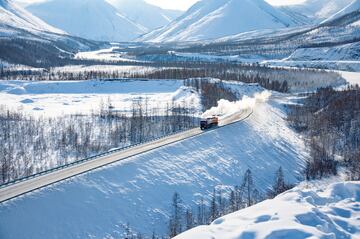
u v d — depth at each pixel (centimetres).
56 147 10988
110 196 6366
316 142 12438
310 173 10175
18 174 8894
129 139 11675
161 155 8175
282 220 3077
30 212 5306
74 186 6106
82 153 10481
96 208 6000
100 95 19838
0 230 4884
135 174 7175
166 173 7706
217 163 9056
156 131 12212
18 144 11000
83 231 5572
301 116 15412
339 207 3491
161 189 7206
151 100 17475
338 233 2998
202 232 3067
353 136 12706
